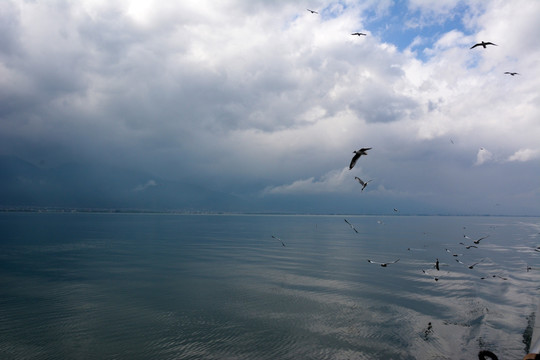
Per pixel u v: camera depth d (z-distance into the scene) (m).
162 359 21.86
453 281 44.03
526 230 179.50
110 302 33.66
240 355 22.55
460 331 26.94
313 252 74.38
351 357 22.50
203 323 28.02
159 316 29.59
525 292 38.66
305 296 36.06
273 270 50.78
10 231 126.75
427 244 94.94
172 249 78.75
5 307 31.86
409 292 38.12
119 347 23.52
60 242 91.06
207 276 46.12
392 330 26.94
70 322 28.05
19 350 23.03
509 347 24.41
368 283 42.28
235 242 98.81
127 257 64.38
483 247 87.69
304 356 22.52
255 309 31.70
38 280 43.34
